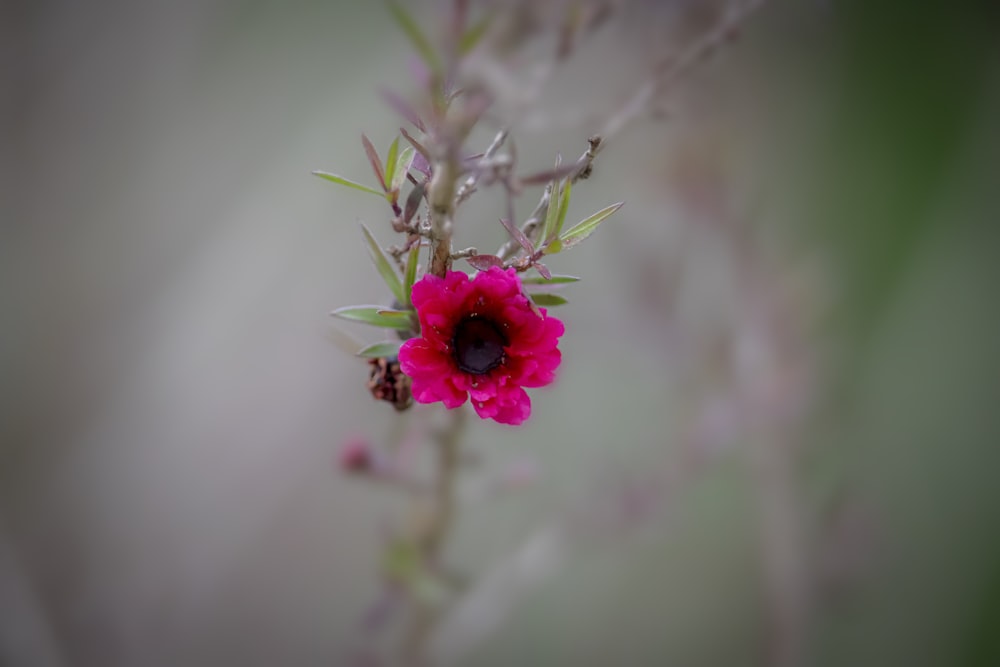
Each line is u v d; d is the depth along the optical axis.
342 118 0.36
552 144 0.34
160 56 0.38
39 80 0.38
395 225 0.25
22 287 0.38
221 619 0.36
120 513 0.35
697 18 0.28
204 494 0.35
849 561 0.32
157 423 0.36
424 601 0.29
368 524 0.37
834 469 0.34
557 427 0.37
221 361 0.35
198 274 0.37
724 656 0.37
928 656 0.38
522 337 0.26
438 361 0.25
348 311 0.26
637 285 0.32
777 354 0.32
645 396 0.38
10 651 0.32
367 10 0.38
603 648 0.37
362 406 0.35
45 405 0.37
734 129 0.32
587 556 0.37
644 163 0.33
